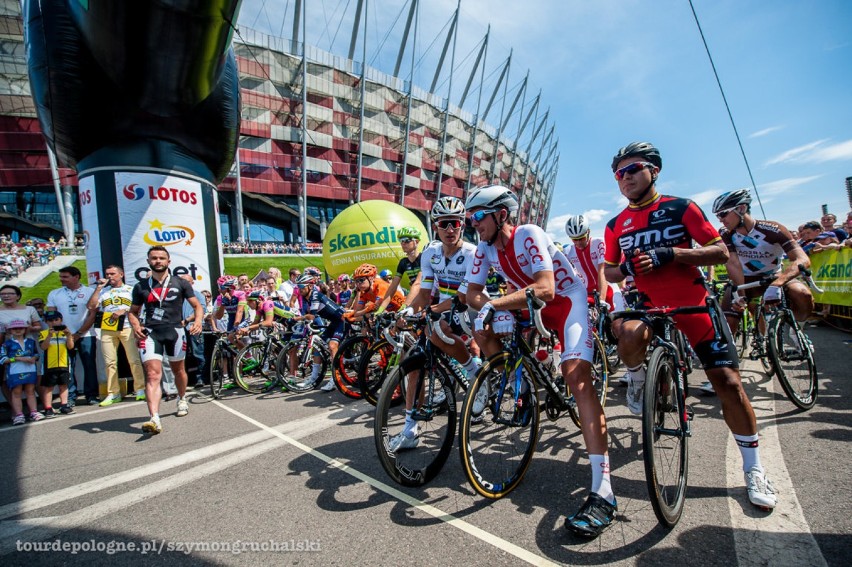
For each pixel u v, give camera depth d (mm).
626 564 1479
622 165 2184
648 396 1667
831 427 2572
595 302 3500
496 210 2174
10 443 3447
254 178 38281
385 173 46875
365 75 41500
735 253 3775
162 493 2295
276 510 2033
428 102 49781
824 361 4344
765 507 1743
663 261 1962
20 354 4121
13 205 33562
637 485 2076
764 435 2559
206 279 6215
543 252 2037
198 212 6152
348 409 3936
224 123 6312
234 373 4984
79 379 5184
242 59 36406
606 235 2404
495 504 1983
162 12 4598
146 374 3553
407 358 2369
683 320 2043
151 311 3688
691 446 2494
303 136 36062
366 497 2125
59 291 4879
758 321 3941
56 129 5402
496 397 2188
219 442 3141
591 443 1821
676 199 2115
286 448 2904
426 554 1614
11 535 1922
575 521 1646
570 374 1952
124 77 5129
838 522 1617
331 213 47250
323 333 5141
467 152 56531
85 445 3271
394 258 10289
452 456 2619
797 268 3148
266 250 34500
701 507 1824
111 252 5590
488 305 1979
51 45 4973
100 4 4465
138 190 5641
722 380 1888
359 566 1565
